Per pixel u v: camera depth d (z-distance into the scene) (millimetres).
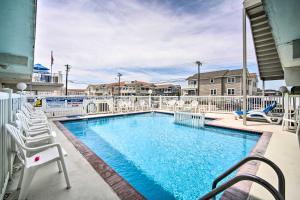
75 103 8445
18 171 2441
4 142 2004
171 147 4656
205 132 6281
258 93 28641
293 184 2168
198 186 2766
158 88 49281
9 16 2562
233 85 26344
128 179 2996
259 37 7336
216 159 3850
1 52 4172
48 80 16719
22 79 7195
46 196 1893
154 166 3488
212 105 10312
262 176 2344
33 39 3414
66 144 3770
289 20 2713
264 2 2385
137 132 6367
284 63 5277
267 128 5551
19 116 2912
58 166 2447
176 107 11023
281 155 3156
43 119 4172
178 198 2469
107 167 2605
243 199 1832
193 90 32594
